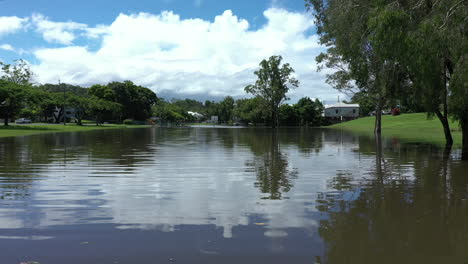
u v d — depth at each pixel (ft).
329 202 16.53
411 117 203.31
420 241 11.27
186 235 11.81
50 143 56.90
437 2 33.22
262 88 222.48
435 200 16.85
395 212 14.65
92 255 10.14
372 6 42.29
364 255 10.18
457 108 45.93
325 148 49.47
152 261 9.73
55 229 12.44
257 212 14.74
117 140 67.56
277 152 43.14
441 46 31.24
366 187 20.27
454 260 9.83
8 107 133.18
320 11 72.59
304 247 10.75
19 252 10.36
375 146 53.31
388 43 33.14
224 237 11.61
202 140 69.92
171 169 27.81
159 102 403.34
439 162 32.55
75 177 23.77
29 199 17.04
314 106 282.15
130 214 14.39
